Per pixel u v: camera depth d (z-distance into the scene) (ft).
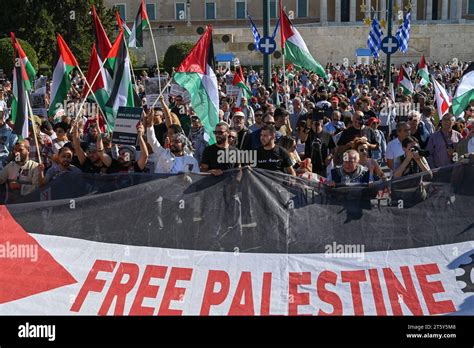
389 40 91.71
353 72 168.55
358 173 29.01
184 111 50.57
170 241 24.82
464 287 24.80
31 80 59.93
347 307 24.59
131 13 278.67
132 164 32.09
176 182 25.21
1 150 43.86
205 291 24.53
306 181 25.48
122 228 24.63
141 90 101.30
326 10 272.92
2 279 23.68
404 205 25.49
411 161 31.12
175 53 175.11
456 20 258.98
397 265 24.98
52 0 159.12
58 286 23.94
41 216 24.25
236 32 232.32
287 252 24.97
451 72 155.84
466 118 49.85
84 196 24.70
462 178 25.39
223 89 98.78
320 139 43.01
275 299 24.59
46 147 41.52
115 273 24.35
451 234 25.21
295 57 55.47
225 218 25.12
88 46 160.66
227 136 30.45
